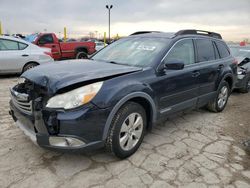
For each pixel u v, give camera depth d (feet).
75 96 8.98
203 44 15.85
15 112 10.78
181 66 11.71
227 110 19.15
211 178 9.93
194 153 11.80
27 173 9.55
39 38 40.22
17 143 11.69
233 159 11.50
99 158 10.84
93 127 9.27
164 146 12.30
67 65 11.74
